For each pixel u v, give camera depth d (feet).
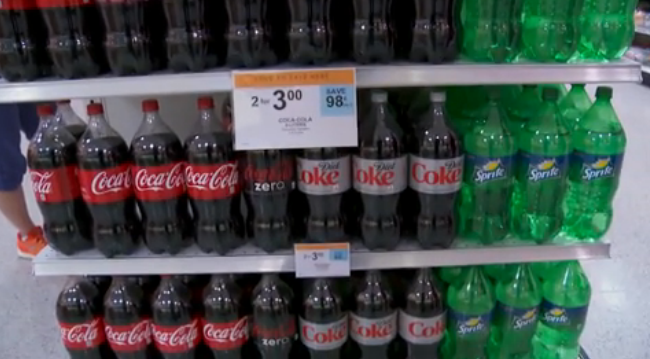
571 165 4.95
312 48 4.20
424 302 5.13
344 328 5.22
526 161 4.79
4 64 4.20
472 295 5.22
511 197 4.99
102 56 4.33
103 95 4.20
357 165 4.63
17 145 8.73
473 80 4.23
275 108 4.23
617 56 4.55
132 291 5.20
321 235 4.76
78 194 4.80
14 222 9.33
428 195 4.66
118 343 5.19
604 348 7.11
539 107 4.98
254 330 5.23
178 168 4.70
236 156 4.69
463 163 4.76
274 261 4.80
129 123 6.07
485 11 4.27
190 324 5.16
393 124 4.68
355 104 4.24
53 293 8.55
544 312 5.51
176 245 4.80
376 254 4.80
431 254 4.83
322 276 4.85
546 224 4.87
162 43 4.35
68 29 4.14
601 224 5.00
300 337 5.31
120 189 4.67
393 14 4.29
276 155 4.57
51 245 4.91
